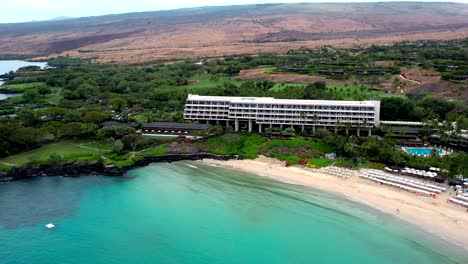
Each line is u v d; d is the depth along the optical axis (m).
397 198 151.00
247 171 185.88
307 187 165.75
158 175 184.38
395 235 129.38
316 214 144.50
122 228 140.38
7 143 197.12
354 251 123.62
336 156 195.00
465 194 148.00
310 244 128.25
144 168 193.00
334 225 137.12
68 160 191.50
